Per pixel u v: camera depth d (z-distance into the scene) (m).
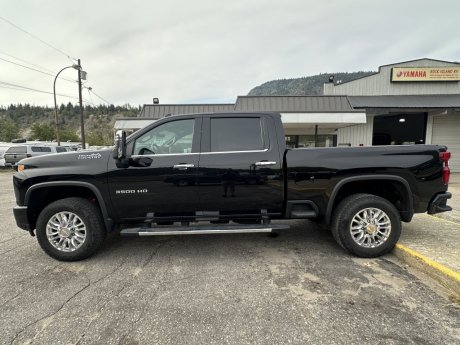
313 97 15.09
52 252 3.81
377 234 3.81
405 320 2.49
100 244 3.91
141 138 3.87
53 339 2.31
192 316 2.60
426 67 16.53
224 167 3.80
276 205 3.93
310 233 4.93
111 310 2.71
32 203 3.91
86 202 3.86
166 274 3.45
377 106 14.41
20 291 3.08
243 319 2.54
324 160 3.82
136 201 3.81
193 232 3.76
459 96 16.17
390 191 4.12
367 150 3.85
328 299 2.85
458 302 2.76
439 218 5.44
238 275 3.40
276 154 3.86
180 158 3.80
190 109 15.60
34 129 53.75
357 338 2.27
